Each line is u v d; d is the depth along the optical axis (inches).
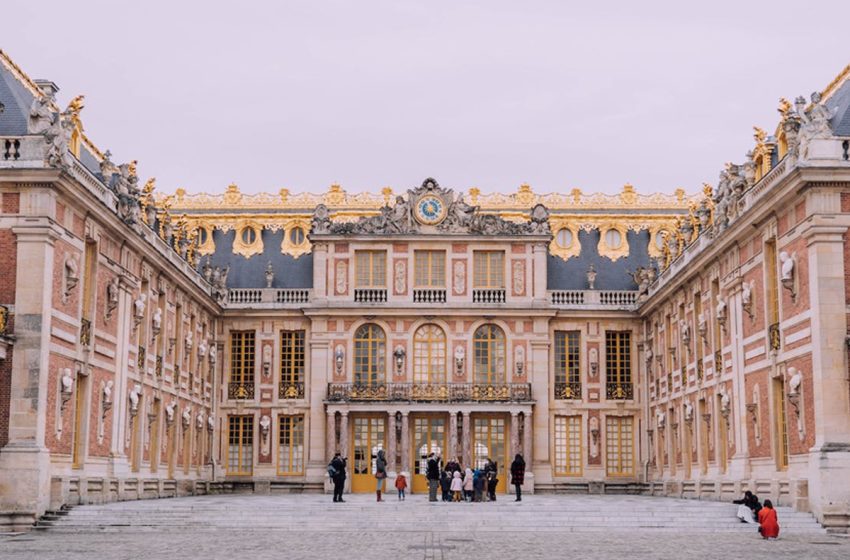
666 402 2239.2
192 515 1423.5
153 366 1925.4
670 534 1312.7
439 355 2438.5
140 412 1854.1
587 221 2605.8
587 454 2431.1
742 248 1684.3
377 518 1435.8
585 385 2454.5
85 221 1536.7
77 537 1231.5
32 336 1366.9
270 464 2421.3
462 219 2463.1
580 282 2529.5
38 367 1360.7
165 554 1008.9
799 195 1409.9
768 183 1526.8
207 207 2637.8
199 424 2294.5
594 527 1393.9
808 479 1370.6
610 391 2452.0
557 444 2440.9
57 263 1427.2
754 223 1584.6
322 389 2418.8
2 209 1391.5
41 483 1348.4
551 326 2463.1
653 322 2367.1
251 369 2466.8
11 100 1469.0
